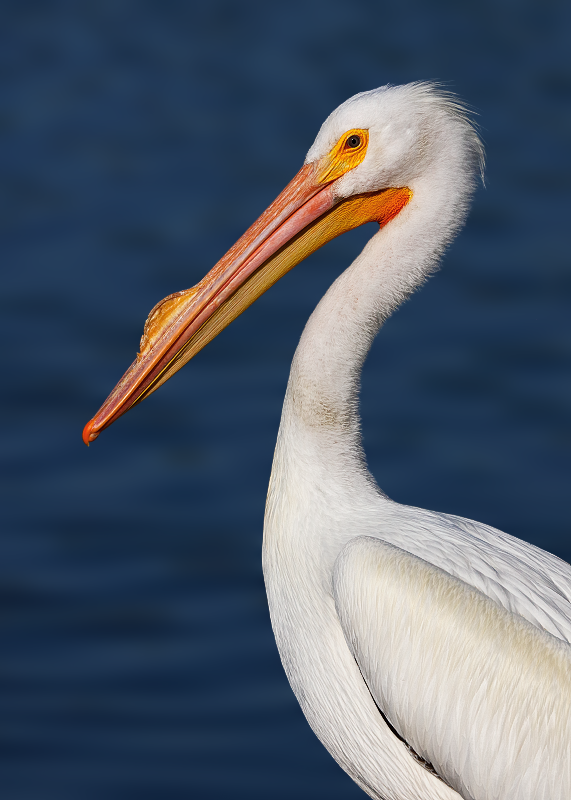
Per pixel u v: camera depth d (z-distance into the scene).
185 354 7.38
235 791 12.18
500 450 18.17
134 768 12.54
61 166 27.64
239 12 36.94
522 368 20.33
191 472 17.59
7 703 13.52
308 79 32.12
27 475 17.58
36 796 12.18
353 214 7.35
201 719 13.27
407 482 17.41
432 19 36.03
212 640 14.48
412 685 6.54
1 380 19.95
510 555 7.05
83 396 19.56
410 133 7.10
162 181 26.83
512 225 24.81
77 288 22.72
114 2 38.28
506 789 6.44
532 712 6.37
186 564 15.77
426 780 6.88
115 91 31.83
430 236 7.13
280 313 21.81
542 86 31.41
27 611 14.91
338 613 6.73
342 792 12.23
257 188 26.45
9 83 32.41
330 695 7.02
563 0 37.19
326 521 6.99
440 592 6.54
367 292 7.05
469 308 22.12
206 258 23.67
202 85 32.03
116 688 13.74
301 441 7.05
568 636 6.64
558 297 22.39
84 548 16.05
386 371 20.36
